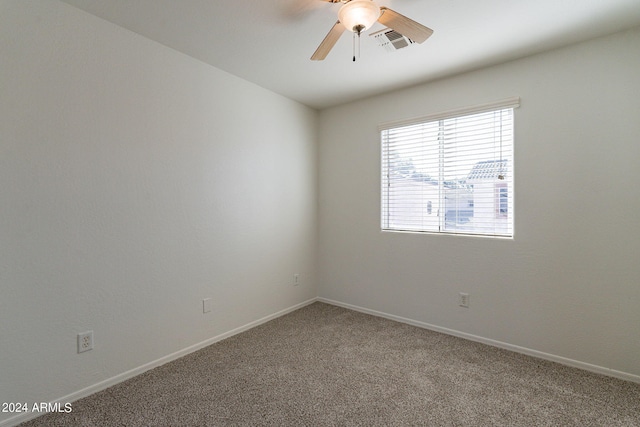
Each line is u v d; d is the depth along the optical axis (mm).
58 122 1718
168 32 2047
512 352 2416
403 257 3027
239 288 2793
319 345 2537
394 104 3061
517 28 1979
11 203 1566
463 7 1772
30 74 1614
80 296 1817
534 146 2320
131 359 2051
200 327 2475
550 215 2268
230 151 2695
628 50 1994
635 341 1998
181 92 2322
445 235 2764
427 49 2240
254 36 2092
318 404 1776
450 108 2709
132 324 2057
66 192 1754
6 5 1540
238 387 1938
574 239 2184
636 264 1989
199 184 2457
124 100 1999
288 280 3318
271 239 3111
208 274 2531
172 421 1631
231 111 2695
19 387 1604
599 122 2088
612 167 2051
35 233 1646
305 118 3502
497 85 2473
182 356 2336
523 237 2377
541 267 2311
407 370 2145
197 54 2342
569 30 2002
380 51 2266
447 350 2447
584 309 2156
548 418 1663
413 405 1770
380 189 3182
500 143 2506
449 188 2777
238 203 2773
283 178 3238
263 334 2754
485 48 2225
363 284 3320
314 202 3648
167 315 2254
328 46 1783
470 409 1737
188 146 2375
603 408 1746
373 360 2285
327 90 3055
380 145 3174
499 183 2518
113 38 1941
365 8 1477
